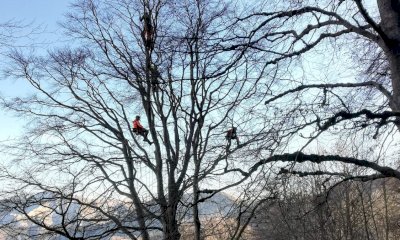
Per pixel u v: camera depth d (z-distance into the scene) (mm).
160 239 16078
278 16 7066
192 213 11711
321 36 6898
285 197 7242
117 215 13625
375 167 6738
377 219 21609
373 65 7711
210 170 8367
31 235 13805
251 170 6480
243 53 7055
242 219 8250
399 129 6301
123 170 16016
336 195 11344
